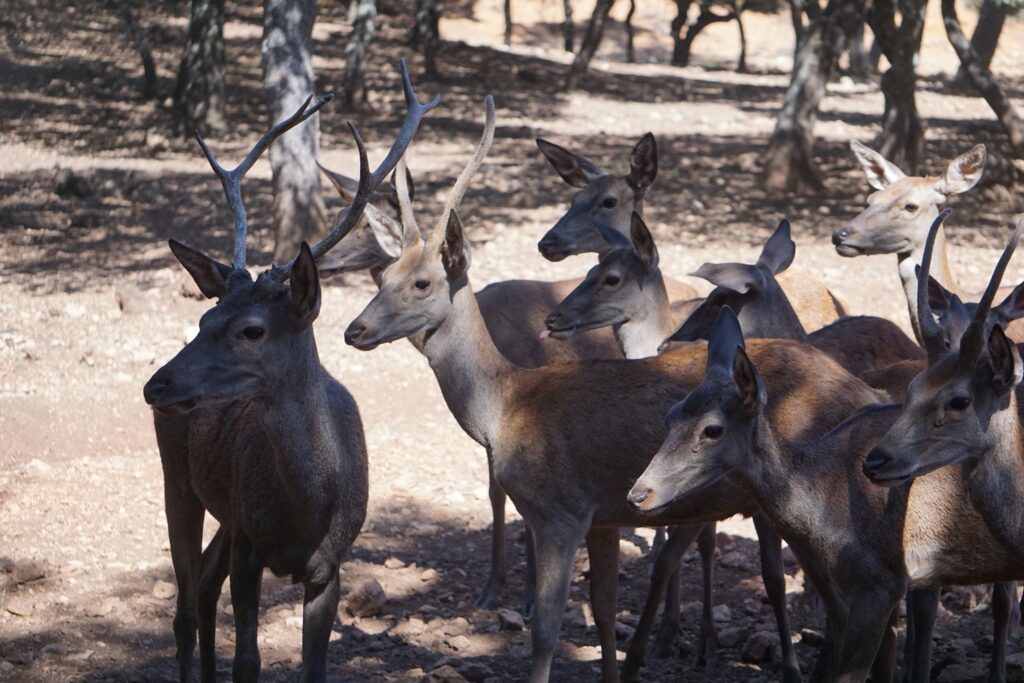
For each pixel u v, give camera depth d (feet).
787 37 243.40
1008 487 21.20
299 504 23.57
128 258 68.13
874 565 22.62
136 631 30.76
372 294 63.26
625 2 247.91
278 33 65.98
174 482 27.02
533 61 170.30
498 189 88.99
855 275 65.67
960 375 20.79
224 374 22.33
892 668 24.57
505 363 27.27
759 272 30.14
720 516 25.72
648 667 30.09
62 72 126.62
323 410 23.63
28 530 36.58
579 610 33.65
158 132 105.40
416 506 40.83
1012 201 85.30
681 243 72.74
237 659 24.17
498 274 65.72
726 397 22.09
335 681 28.43
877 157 39.50
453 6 238.07
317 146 67.87
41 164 90.17
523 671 29.43
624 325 31.35
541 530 25.84
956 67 205.26
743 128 124.77
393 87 136.98
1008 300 24.49
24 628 30.58
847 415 24.64
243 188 87.81
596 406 25.66
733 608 33.86
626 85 156.97
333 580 24.72
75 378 49.37
